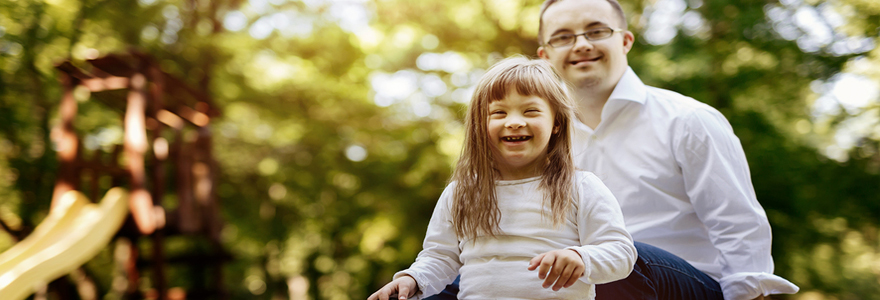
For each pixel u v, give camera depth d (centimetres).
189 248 1330
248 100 1250
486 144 161
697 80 759
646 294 180
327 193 1443
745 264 208
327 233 1541
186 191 821
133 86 702
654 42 809
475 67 1173
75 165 675
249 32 1272
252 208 1431
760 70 783
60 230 611
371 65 1275
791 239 787
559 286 135
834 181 805
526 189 159
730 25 794
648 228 228
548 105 158
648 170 228
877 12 786
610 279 142
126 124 692
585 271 136
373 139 1363
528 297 150
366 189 1371
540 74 160
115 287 1129
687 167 221
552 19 251
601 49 241
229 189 1416
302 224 1512
